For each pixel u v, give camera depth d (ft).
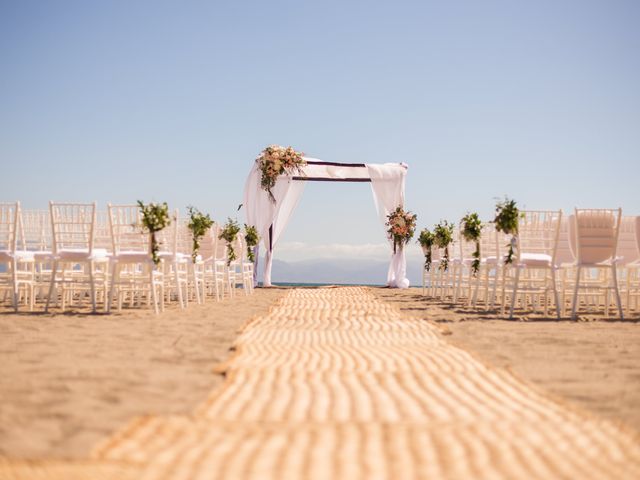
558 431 9.75
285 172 55.16
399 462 8.46
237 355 16.05
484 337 20.36
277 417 10.53
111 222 26.99
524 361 15.99
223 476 7.96
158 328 21.80
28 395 11.84
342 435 9.52
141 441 9.20
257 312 28.89
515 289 26.84
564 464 8.44
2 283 33.24
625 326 23.82
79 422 10.27
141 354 16.35
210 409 10.92
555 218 31.53
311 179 56.49
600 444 9.21
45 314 26.35
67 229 27.78
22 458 8.61
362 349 17.71
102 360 15.38
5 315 25.72
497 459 8.59
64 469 8.14
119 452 8.76
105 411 10.91
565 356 16.74
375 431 9.70
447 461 8.51
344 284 65.62
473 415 10.71
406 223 55.93
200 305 33.17
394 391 12.41
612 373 14.52
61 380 13.07
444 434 9.59
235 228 40.45
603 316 28.12
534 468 8.29
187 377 13.65
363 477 7.97
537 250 30.09
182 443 9.14
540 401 11.66
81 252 26.91
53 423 10.21
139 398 11.79
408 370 14.52
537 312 29.94
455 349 17.56
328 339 19.81
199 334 20.47
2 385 12.55
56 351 16.60
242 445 9.07
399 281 56.65
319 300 37.37
